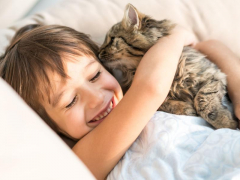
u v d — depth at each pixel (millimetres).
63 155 721
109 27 1973
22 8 2412
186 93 1578
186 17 2014
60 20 1951
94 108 1400
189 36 1767
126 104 1267
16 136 667
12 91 780
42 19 1963
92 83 1440
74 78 1368
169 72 1333
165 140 1247
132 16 1796
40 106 1388
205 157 1164
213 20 2006
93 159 1244
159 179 1129
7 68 1474
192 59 1631
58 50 1396
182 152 1247
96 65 1485
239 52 1978
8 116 693
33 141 686
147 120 1266
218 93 1525
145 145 1277
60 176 665
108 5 2012
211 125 1504
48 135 739
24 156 642
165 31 1744
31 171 627
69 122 1381
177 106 1546
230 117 1469
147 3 2008
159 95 1263
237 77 1604
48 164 667
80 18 1961
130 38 1789
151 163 1206
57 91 1339
